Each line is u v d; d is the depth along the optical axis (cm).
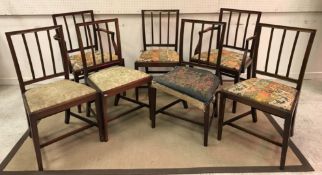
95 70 250
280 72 339
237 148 217
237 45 321
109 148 218
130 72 237
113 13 305
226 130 241
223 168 196
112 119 232
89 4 299
